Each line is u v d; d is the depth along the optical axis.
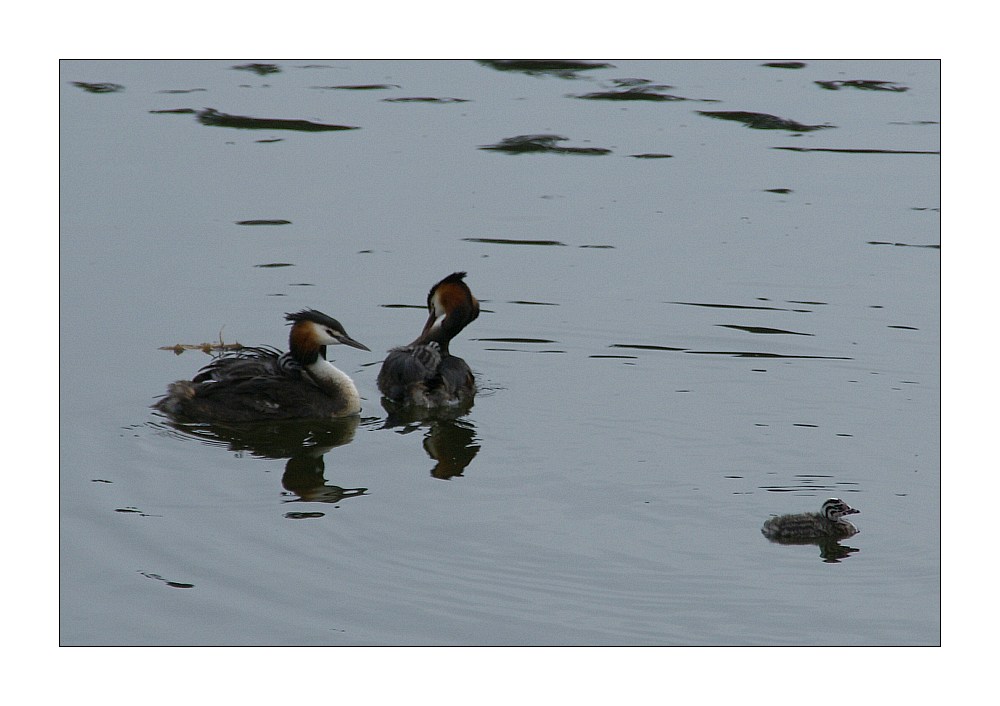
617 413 16.08
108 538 12.62
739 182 24.72
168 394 15.96
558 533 12.83
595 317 19.33
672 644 10.86
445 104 28.97
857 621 11.27
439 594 11.66
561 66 31.78
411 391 16.52
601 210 23.47
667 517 13.21
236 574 12.02
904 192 24.16
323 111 28.33
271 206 23.27
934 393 16.67
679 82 30.73
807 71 31.61
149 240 21.72
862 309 19.50
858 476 14.24
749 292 20.16
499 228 22.61
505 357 18.08
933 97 29.52
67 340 18.09
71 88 29.39
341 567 12.12
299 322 16.19
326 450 14.93
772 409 16.17
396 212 23.17
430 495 13.67
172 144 26.11
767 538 12.77
